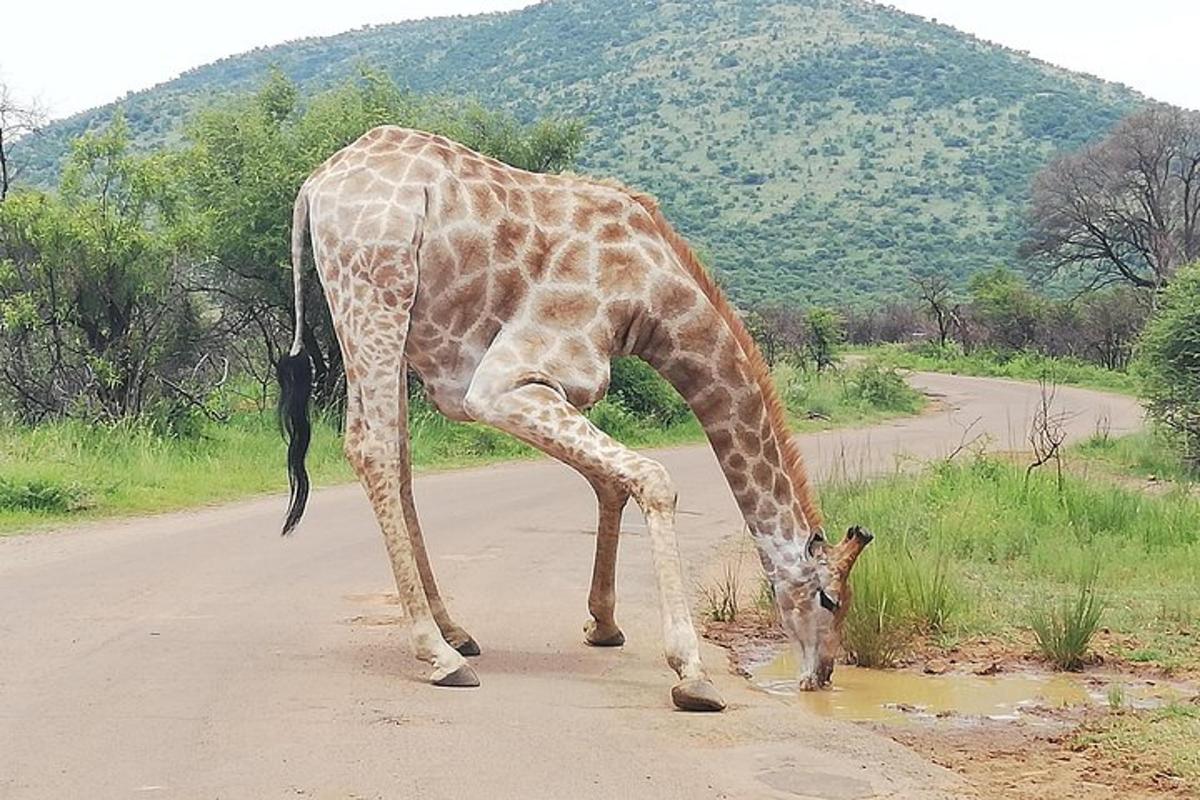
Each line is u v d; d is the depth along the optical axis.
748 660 8.41
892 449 24.36
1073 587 10.63
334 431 20.45
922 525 12.80
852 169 113.31
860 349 61.19
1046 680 8.04
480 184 7.43
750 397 7.65
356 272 7.24
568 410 7.09
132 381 19.42
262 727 6.09
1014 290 58.94
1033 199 65.81
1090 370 50.56
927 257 90.38
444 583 10.18
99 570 10.22
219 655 7.47
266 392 22.72
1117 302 55.00
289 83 25.36
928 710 7.29
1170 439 20.83
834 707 7.33
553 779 5.52
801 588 7.67
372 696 6.68
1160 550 12.26
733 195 108.31
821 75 137.00
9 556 10.91
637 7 173.38
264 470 17.31
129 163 19.39
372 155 7.46
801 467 7.87
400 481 7.61
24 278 18.91
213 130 22.95
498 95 149.50
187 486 15.66
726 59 145.75
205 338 21.59
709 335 7.57
